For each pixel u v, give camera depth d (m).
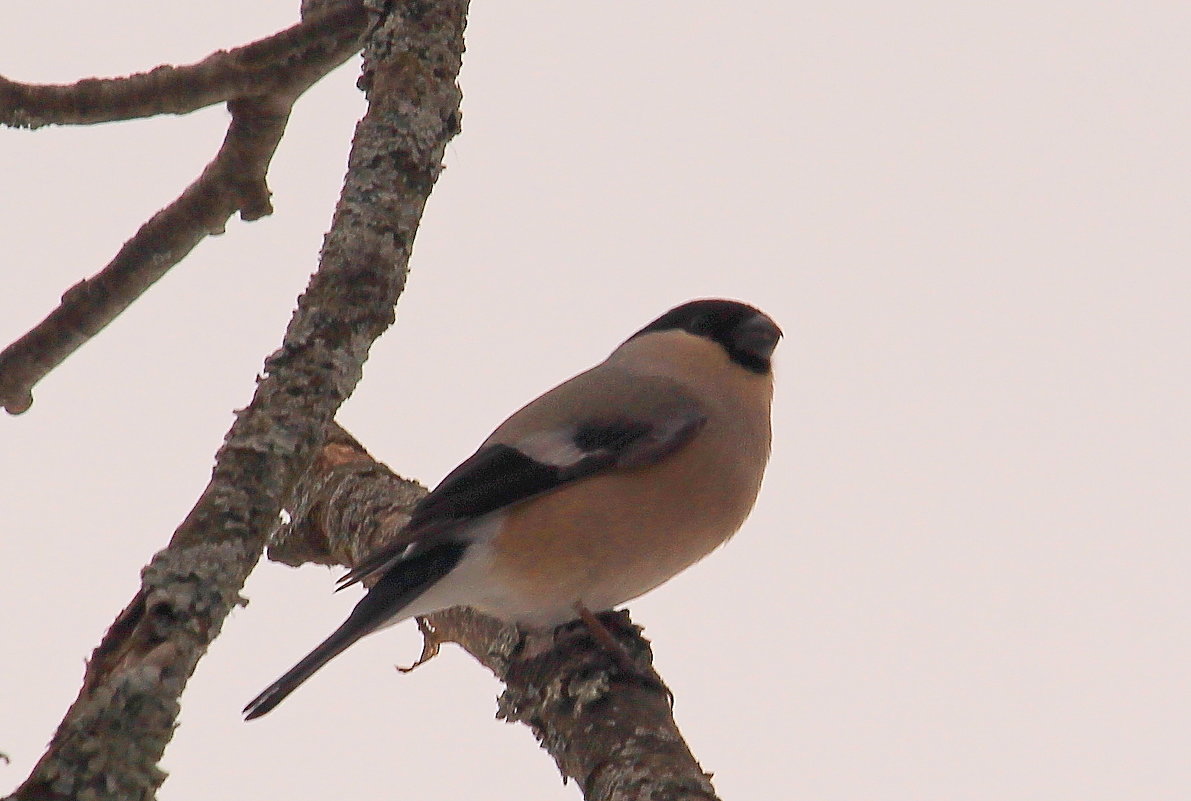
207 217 10.61
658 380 11.08
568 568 10.04
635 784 7.64
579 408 10.60
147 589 6.50
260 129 10.29
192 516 6.93
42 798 5.75
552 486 10.12
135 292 10.72
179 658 6.23
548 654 9.27
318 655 9.09
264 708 8.71
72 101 9.79
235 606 6.61
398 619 9.85
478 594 10.01
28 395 10.91
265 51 9.87
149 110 9.85
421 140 9.47
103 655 6.37
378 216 9.02
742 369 11.39
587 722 8.33
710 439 10.73
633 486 10.29
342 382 8.02
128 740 5.93
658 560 10.44
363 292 8.53
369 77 9.80
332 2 10.09
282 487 7.23
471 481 10.15
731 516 10.91
